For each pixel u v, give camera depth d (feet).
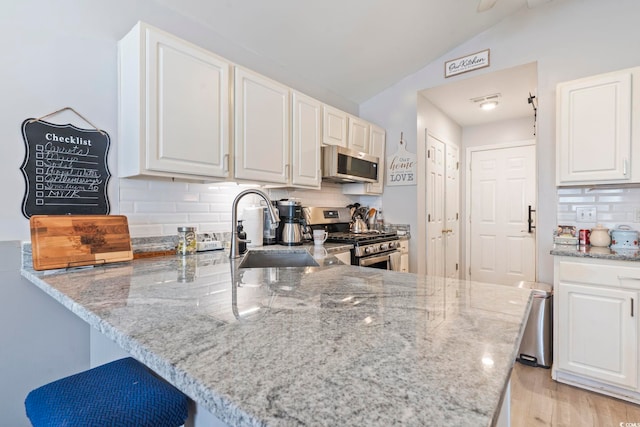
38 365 4.67
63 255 4.45
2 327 4.39
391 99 11.30
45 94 4.80
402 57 9.70
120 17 5.53
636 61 7.27
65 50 4.97
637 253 6.33
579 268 6.52
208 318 2.41
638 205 7.25
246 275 4.12
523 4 8.53
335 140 9.19
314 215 9.39
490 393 1.39
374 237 9.20
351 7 7.17
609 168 6.68
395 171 11.23
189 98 5.47
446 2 7.74
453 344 1.92
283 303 2.81
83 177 5.14
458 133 14.61
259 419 1.24
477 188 14.62
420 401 1.34
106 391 2.87
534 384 6.82
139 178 5.67
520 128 13.61
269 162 6.99
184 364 1.67
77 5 5.08
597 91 6.82
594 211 7.73
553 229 8.22
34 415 2.72
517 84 10.16
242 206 7.79
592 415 5.73
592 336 6.38
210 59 5.79
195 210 6.70
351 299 2.94
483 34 9.39
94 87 5.24
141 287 3.45
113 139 5.44
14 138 4.55
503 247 13.91
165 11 6.13
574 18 8.00
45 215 4.60
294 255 6.86
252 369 1.62
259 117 6.75
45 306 4.73
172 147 5.24
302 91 9.49
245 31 7.19
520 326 2.25
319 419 1.22
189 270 4.52
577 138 7.04
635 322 5.95
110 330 2.23
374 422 1.20
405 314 2.50
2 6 4.46
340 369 1.61
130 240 5.24
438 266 12.42
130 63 5.10
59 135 4.91
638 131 6.43
